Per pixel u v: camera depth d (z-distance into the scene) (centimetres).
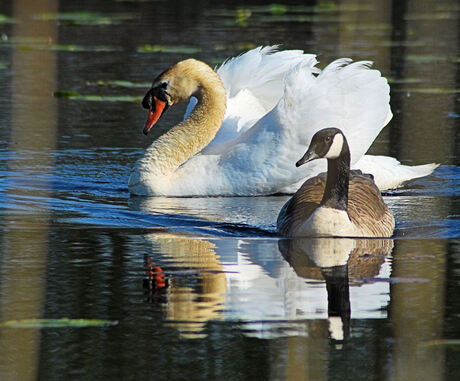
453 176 1703
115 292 1046
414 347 898
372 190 1425
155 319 967
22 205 1468
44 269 1129
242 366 857
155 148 1647
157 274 1114
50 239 1271
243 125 1738
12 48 3069
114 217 1416
